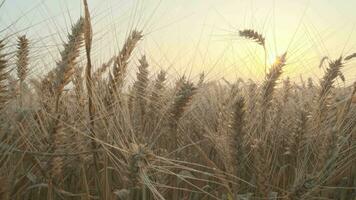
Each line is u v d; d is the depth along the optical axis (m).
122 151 0.50
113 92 0.57
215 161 0.73
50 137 0.51
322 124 0.68
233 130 0.57
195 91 0.67
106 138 0.56
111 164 0.62
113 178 0.65
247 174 0.69
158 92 0.70
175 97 0.66
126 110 0.56
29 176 0.54
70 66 0.52
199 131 0.79
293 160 0.69
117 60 0.58
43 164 0.51
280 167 0.69
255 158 0.60
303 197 0.53
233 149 0.57
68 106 0.58
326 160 0.57
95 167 0.55
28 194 0.58
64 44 0.52
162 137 0.67
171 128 0.67
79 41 0.53
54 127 0.51
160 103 0.69
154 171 0.54
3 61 0.49
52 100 0.54
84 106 0.58
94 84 0.58
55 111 0.52
